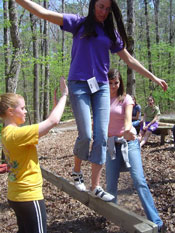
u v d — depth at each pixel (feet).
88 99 8.32
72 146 30.35
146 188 9.67
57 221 12.39
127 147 9.89
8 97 7.33
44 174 13.94
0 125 33.47
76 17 8.24
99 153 8.37
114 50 9.12
